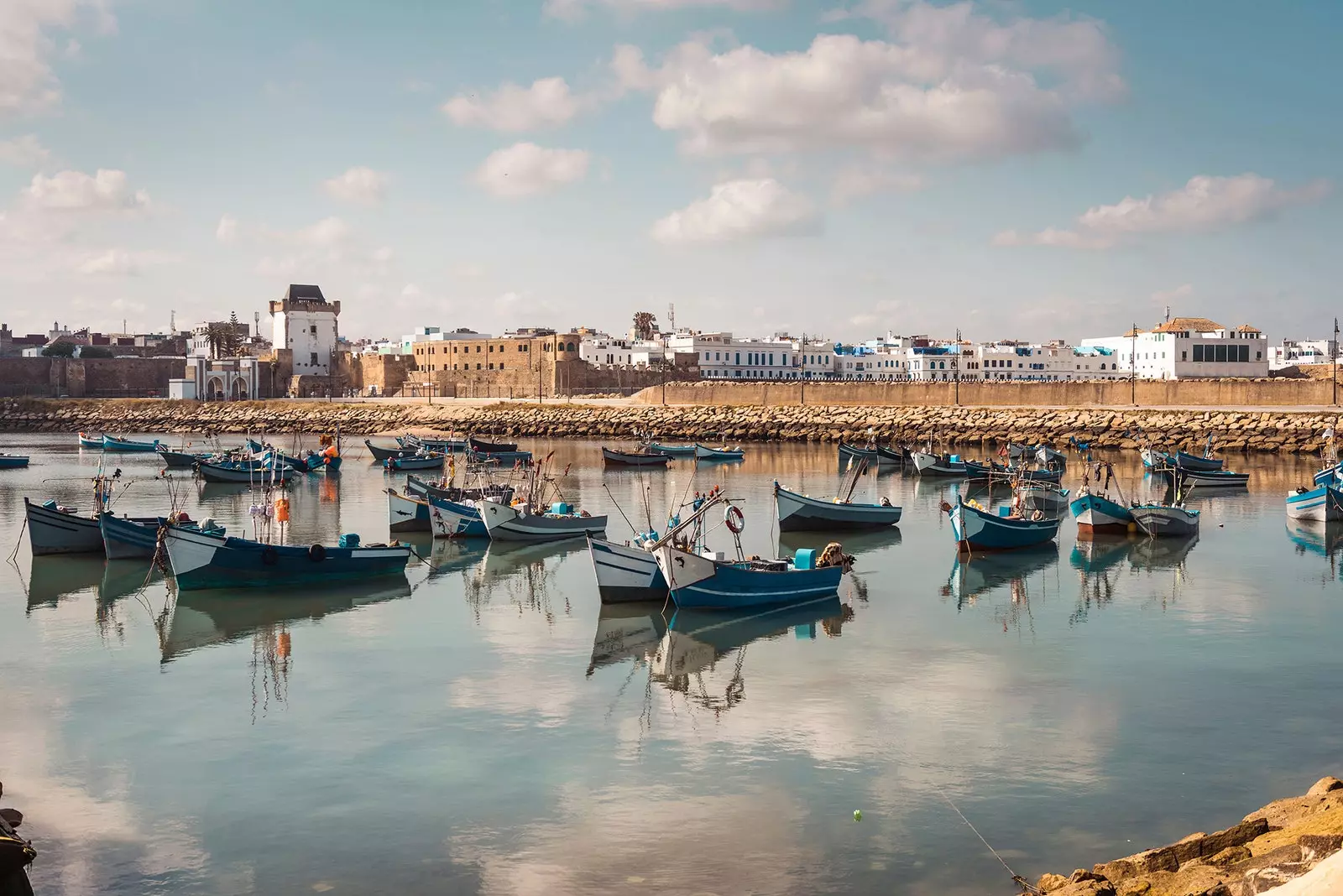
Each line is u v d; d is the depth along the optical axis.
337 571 43.19
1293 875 14.91
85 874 19.03
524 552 50.66
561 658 32.03
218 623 36.53
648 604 38.81
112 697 28.52
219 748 24.73
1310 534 56.06
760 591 38.34
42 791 22.44
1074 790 22.17
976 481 86.62
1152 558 49.12
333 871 19.09
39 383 187.12
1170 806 21.44
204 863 19.41
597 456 111.06
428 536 56.03
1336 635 34.50
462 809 21.47
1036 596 40.56
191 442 132.62
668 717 26.61
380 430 149.62
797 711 27.00
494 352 197.50
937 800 21.67
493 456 99.31
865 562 48.16
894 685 29.19
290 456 100.44
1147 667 30.88
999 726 25.92
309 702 27.98
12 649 33.34
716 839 20.09
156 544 44.09
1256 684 29.27
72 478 87.44
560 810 21.34
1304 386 134.62
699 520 41.59
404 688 29.14
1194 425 118.44
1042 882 17.75
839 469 95.81
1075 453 108.75
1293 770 23.27
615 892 18.27
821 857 19.39
